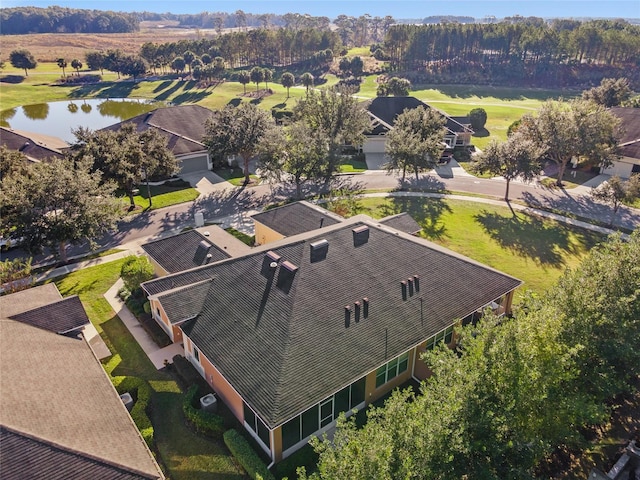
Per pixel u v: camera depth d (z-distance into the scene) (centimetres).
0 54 17262
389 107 7400
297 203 3784
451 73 13562
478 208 4700
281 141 4784
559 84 12744
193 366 2416
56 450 1412
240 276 2456
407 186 5331
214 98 11206
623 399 2288
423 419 1391
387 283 2444
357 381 2081
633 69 12900
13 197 3150
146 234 4050
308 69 14312
